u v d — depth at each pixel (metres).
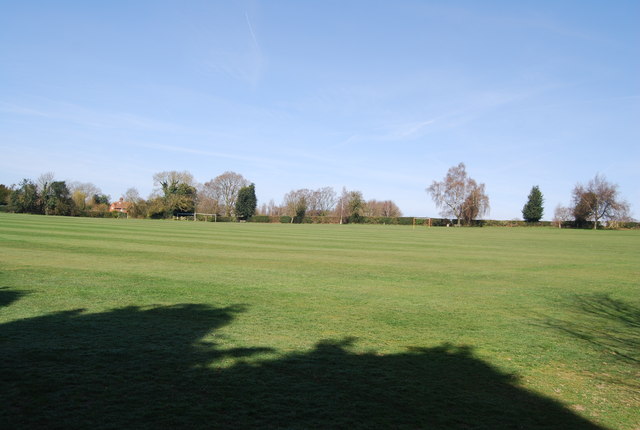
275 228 59.59
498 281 16.20
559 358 7.40
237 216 109.44
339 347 7.44
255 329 8.38
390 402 5.33
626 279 17.50
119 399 5.12
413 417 4.97
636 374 6.77
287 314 9.73
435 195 91.88
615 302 12.83
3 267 14.87
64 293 11.03
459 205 90.12
